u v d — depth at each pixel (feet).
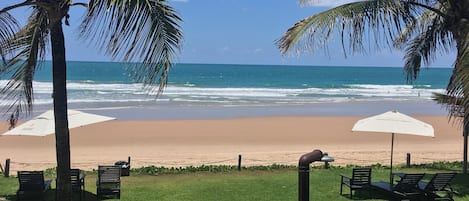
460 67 26.27
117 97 140.87
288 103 135.54
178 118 98.53
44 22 26.35
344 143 72.69
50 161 56.08
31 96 28.58
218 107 120.78
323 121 96.99
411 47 49.49
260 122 93.81
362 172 36.83
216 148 66.74
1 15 25.62
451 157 61.98
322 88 219.20
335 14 31.04
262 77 319.88
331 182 41.78
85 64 472.85
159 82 20.70
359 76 371.97
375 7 30.89
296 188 39.60
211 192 38.19
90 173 46.39
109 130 80.43
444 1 35.45
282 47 33.14
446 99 38.78
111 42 19.33
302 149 66.69
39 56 27.22
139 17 19.40
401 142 74.43
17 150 63.00
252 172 46.42
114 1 18.25
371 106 133.28
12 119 34.12
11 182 41.98
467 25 31.96
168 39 20.44
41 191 34.94
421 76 387.34
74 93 152.15
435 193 36.22
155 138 74.13
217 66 542.16
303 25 32.24
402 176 37.06
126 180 42.68
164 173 45.65
